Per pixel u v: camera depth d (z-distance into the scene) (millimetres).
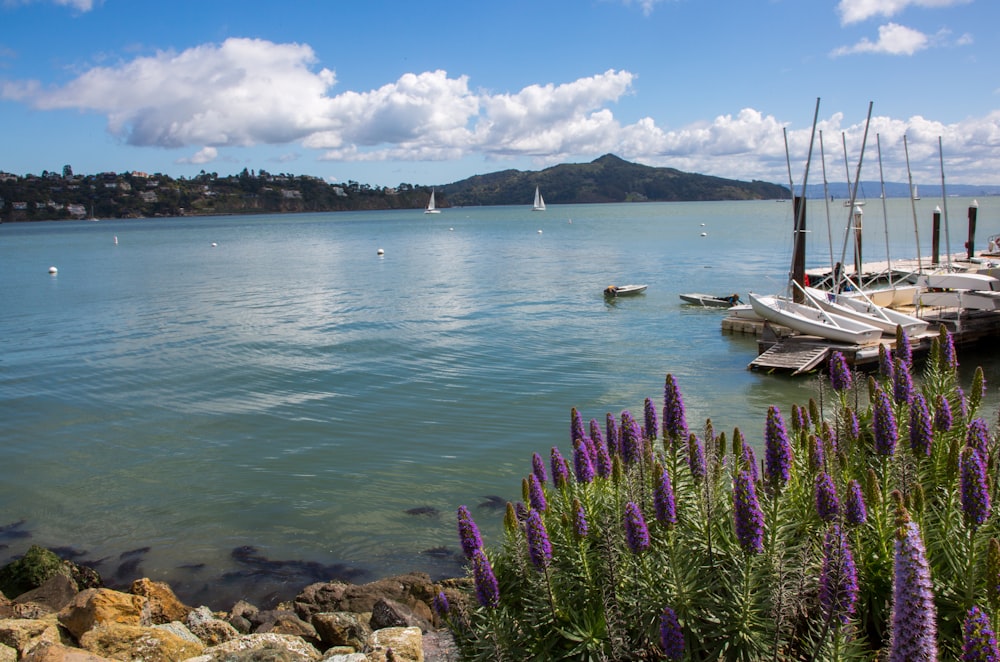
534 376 34844
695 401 30516
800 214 43625
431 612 14734
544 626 7828
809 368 34250
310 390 32812
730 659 7062
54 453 25547
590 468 8914
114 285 75000
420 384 33531
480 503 20688
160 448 25797
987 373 33781
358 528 19438
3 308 59344
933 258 59562
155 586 15898
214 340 44500
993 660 5000
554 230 179750
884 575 7582
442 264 94750
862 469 9617
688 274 76125
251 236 180000
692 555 7840
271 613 15070
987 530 7727
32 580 16969
